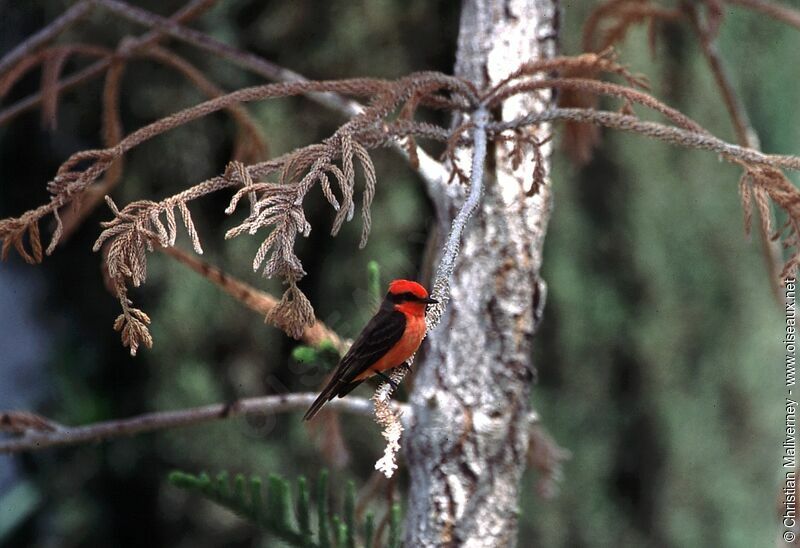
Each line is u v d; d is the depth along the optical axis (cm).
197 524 1284
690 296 1427
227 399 1248
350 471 1228
